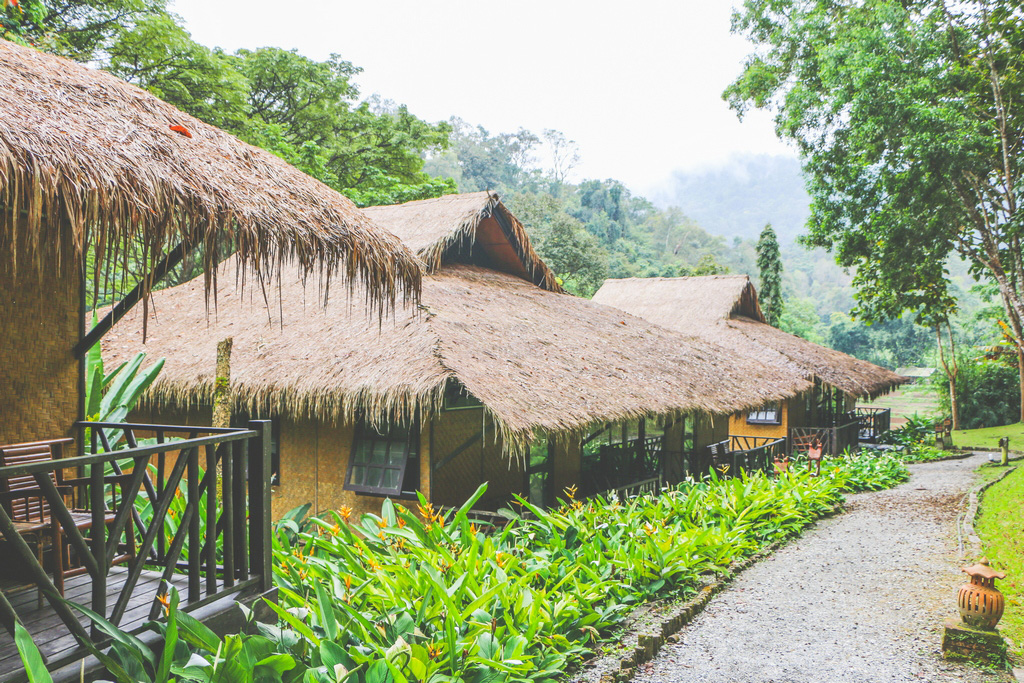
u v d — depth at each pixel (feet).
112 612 9.75
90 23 55.42
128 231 10.48
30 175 9.25
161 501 10.29
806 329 183.73
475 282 37.63
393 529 17.53
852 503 36.60
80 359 14.84
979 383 86.89
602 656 15.31
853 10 49.78
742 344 62.85
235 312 33.78
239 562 12.16
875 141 46.21
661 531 21.81
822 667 15.58
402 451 26.68
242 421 30.53
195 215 11.60
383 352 25.20
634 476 38.93
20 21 36.55
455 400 27.99
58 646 9.29
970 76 46.34
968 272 57.88
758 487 31.19
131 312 37.45
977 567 16.34
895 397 172.04
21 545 8.21
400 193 76.69
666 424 35.27
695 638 17.37
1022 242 52.42
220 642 9.72
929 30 45.70
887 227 50.16
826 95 51.34
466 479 28.89
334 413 24.41
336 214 15.57
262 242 12.87
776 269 122.01
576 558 18.75
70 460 8.78
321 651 10.85
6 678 8.09
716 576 22.11
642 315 72.79
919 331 195.42
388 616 13.35
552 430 23.38
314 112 82.64
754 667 15.57
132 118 13.24
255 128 65.62
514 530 20.90
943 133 43.11
